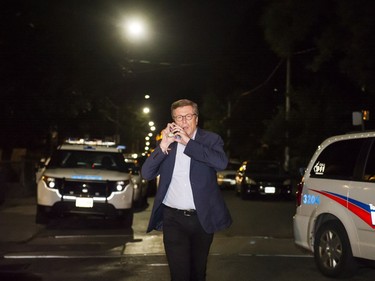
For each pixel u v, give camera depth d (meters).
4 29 20.20
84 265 9.17
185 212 5.30
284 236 12.48
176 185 5.31
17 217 15.01
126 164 14.63
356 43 20.70
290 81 32.44
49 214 13.07
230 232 13.09
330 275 8.14
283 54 25.50
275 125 32.06
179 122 5.41
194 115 5.44
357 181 7.76
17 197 20.75
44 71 21.95
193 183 5.23
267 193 21.91
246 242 11.57
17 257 9.84
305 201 8.78
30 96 22.31
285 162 31.95
